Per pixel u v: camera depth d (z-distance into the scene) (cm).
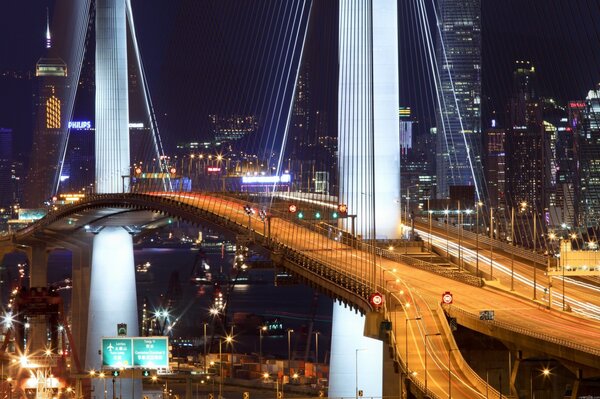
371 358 12056
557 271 10831
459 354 8450
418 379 7800
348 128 13538
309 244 13388
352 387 12119
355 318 12175
